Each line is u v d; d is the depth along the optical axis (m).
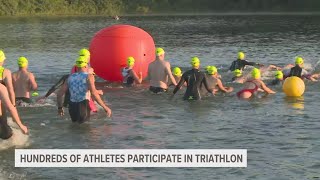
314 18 68.44
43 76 19.55
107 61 17.44
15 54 28.45
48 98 14.36
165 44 34.72
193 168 8.54
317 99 14.43
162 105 13.74
